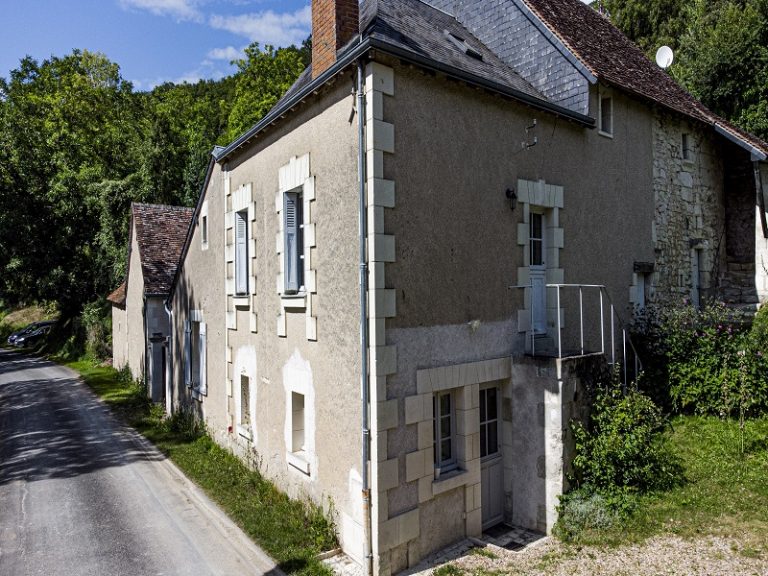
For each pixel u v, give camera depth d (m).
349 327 6.37
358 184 6.11
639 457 7.07
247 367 9.30
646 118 10.58
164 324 16.50
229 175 10.01
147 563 6.46
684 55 20.00
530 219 8.30
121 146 30.62
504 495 7.54
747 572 5.27
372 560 5.84
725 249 13.06
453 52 8.34
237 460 9.65
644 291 10.67
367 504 5.89
